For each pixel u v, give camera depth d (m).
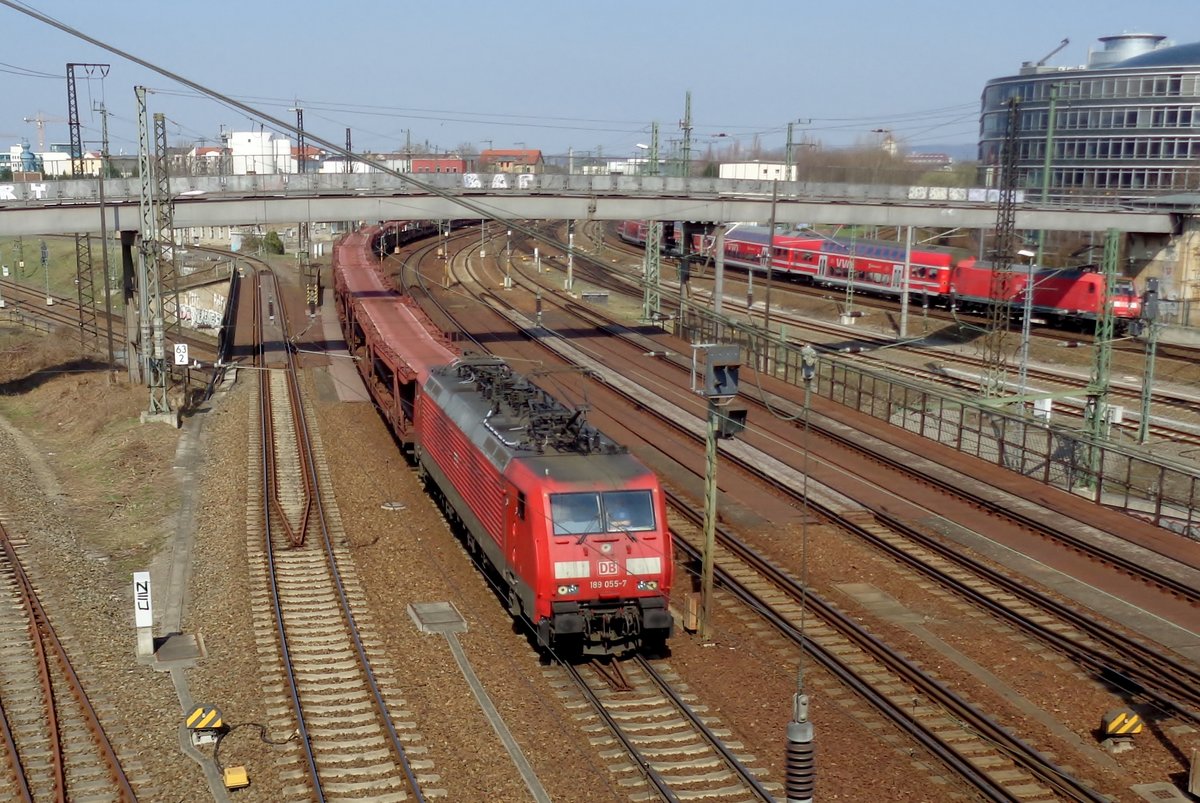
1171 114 102.88
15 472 38.81
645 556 22.00
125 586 28.00
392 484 35.81
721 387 22.95
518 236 125.38
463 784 17.34
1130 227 66.44
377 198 52.44
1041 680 21.95
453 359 36.72
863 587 27.12
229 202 50.19
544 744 18.70
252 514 32.53
